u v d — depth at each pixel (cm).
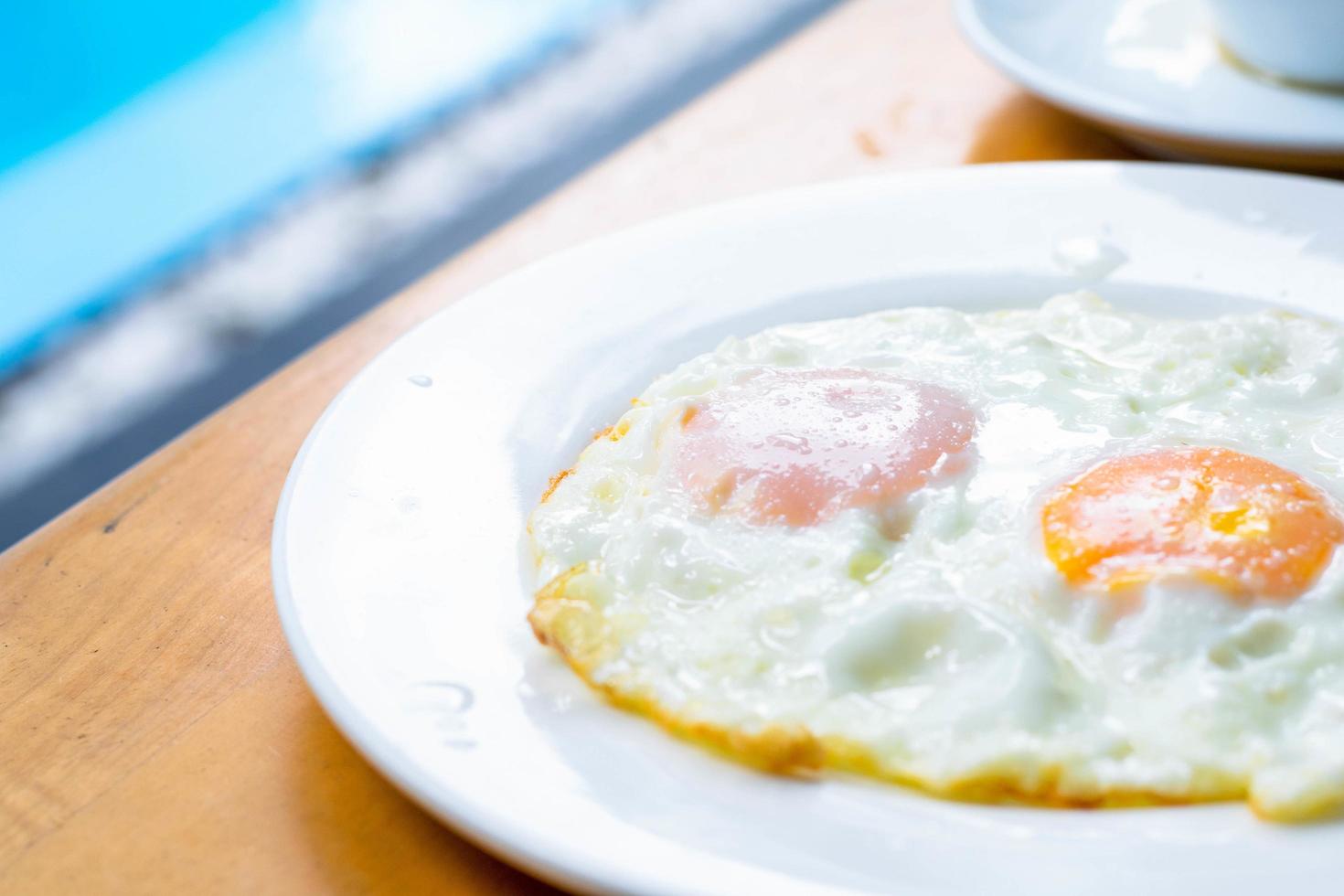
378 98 113
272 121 113
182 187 106
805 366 40
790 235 44
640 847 31
